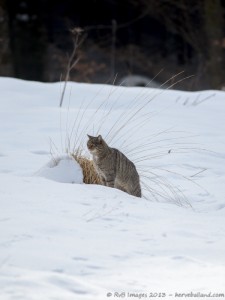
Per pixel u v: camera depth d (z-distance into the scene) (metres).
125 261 8.45
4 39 38.16
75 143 15.27
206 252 9.11
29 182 11.84
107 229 9.77
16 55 43.12
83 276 7.82
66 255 8.45
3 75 37.94
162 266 8.38
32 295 6.93
